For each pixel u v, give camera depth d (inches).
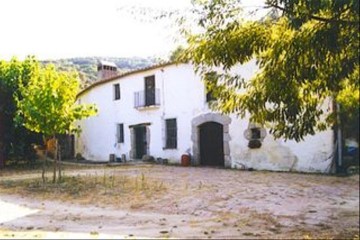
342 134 578.9
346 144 584.7
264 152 666.2
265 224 308.7
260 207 373.1
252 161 679.1
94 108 535.5
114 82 954.7
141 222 309.9
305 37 225.9
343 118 442.3
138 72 876.6
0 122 587.8
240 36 251.4
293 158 634.8
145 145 886.4
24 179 498.0
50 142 529.0
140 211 358.6
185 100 780.6
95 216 330.6
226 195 424.8
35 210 348.2
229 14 255.0
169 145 820.6
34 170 597.9
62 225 291.4
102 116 994.7
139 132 903.1
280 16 251.3
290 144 637.9
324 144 602.9
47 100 495.2
